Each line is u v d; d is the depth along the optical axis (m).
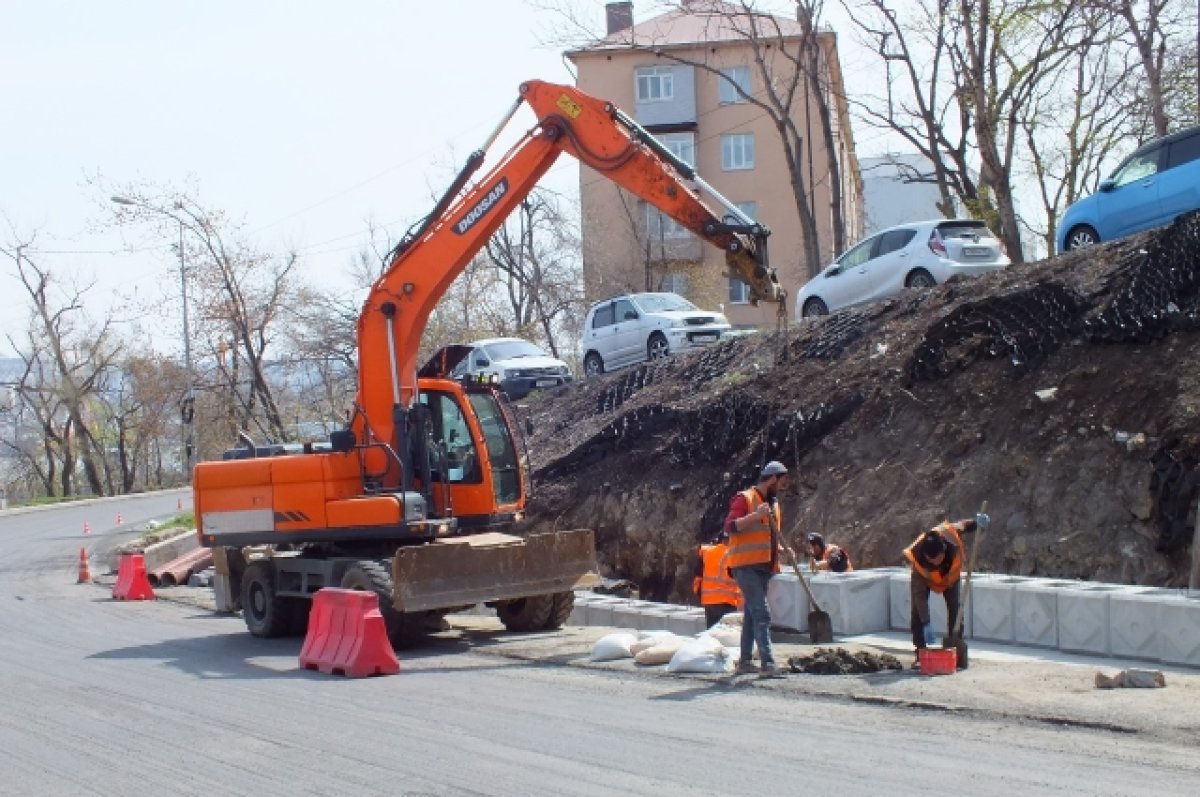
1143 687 9.60
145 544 27.25
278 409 47.75
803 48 32.84
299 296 44.81
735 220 13.92
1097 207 19.56
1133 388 14.93
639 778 7.60
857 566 16.33
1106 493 14.34
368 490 14.92
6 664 13.80
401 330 14.97
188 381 41.28
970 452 16.31
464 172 14.79
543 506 22.84
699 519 19.83
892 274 22.92
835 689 10.23
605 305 29.09
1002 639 12.16
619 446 22.72
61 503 55.03
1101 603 11.29
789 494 18.47
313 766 8.34
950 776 7.32
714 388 22.19
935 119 30.98
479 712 10.02
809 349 21.20
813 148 57.16
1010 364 16.83
